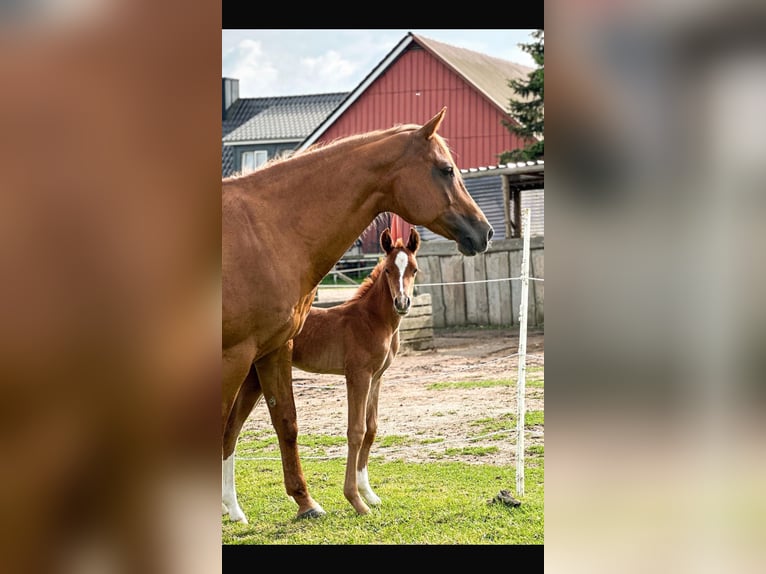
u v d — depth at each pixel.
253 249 4.11
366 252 23.31
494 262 14.19
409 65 25.55
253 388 5.39
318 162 4.40
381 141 4.50
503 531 5.05
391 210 4.57
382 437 7.95
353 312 6.06
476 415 8.61
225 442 5.40
